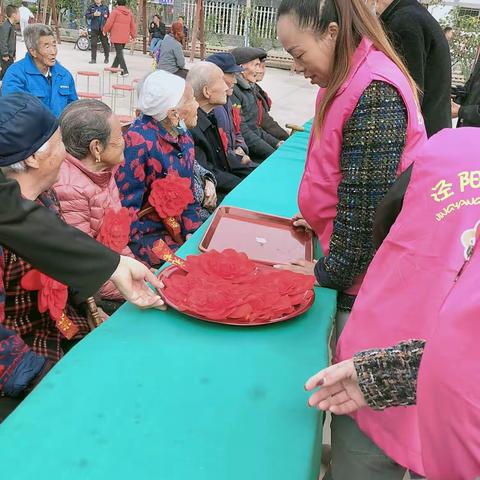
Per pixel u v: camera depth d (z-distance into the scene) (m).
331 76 1.48
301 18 1.42
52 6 18.47
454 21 16.58
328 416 2.18
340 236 1.50
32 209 1.34
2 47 8.29
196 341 1.35
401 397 1.00
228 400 1.15
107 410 1.09
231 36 21.12
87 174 2.18
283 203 2.42
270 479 0.96
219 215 2.16
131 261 1.45
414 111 1.42
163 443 1.02
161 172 2.74
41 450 0.98
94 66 14.40
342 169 1.49
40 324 1.80
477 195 0.98
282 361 1.30
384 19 2.32
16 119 1.50
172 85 2.68
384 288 1.13
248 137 4.46
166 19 21.38
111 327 1.38
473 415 0.76
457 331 0.77
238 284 1.56
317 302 1.57
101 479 0.93
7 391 1.51
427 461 0.84
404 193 1.19
